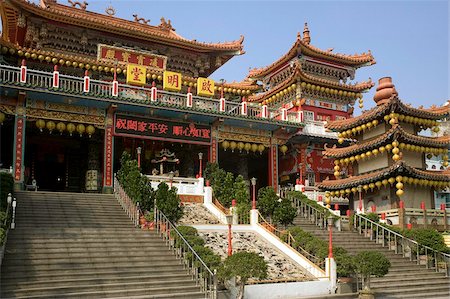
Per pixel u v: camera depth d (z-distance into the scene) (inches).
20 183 1295.5
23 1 1478.8
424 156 1482.5
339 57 2031.3
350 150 1494.8
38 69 1549.0
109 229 998.4
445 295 959.0
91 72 1626.5
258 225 1167.0
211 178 1451.8
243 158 1876.2
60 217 1052.5
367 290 881.5
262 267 778.2
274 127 1695.4
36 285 740.0
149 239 974.4
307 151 1876.2
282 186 1894.7
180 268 874.1
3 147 1585.9
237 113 1681.8
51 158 1695.4
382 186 1402.6
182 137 1547.7
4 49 1454.2
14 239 874.8
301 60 1991.9
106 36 1699.1
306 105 1974.7
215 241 1059.3
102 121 1438.2
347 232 1274.6
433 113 1449.3
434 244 1115.9
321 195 1581.0
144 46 1769.2
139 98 1486.2
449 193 2010.3
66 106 1398.9
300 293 874.1
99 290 761.0
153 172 1451.8
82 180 1713.8
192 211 1268.5
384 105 1393.9
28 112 1349.7
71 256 844.6
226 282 810.8
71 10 1740.9
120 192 1226.6
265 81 2208.4
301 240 1050.7
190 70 1886.1
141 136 1480.1
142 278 813.2
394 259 1129.4
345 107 2070.6
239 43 1862.7
